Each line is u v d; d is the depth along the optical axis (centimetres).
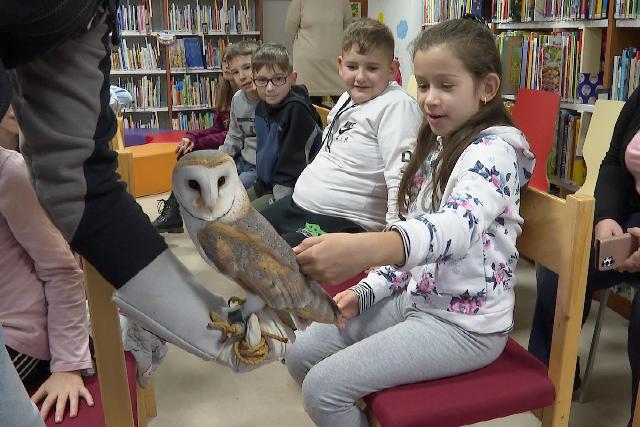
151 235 66
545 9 276
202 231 69
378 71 174
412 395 107
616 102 196
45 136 57
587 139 206
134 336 114
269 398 172
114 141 156
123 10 491
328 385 109
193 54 514
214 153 68
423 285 116
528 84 285
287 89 222
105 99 62
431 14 375
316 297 79
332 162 184
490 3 321
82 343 107
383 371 108
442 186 115
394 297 130
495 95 117
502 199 105
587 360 182
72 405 99
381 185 179
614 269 138
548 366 116
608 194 162
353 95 179
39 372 108
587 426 159
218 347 71
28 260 106
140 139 403
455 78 112
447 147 116
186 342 69
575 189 257
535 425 160
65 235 62
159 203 329
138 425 119
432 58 113
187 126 530
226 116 301
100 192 62
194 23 513
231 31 526
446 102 114
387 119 170
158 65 514
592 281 158
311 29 389
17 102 57
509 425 160
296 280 75
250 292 73
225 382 180
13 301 104
